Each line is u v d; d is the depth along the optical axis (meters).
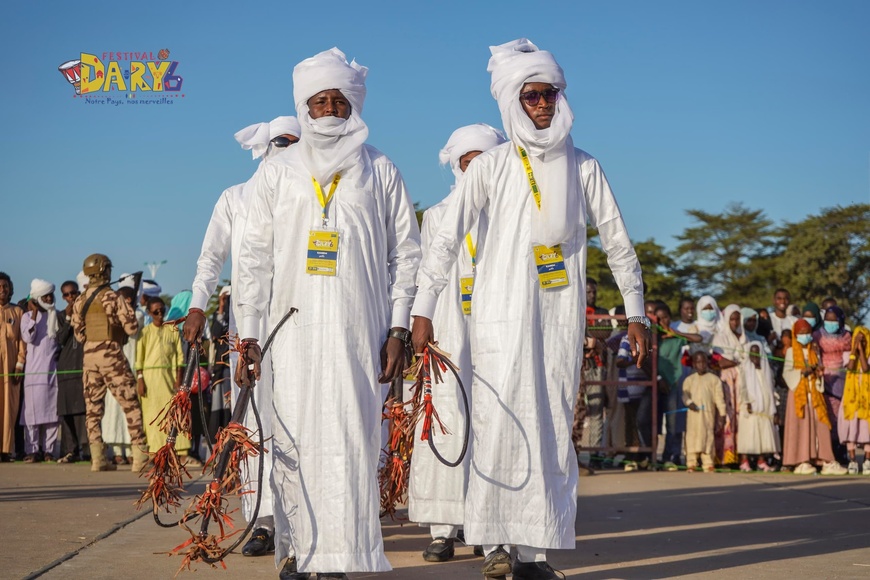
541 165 4.55
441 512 5.43
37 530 6.09
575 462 4.53
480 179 4.59
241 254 4.51
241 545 5.78
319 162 4.43
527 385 4.45
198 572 4.85
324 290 4.32
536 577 4.44
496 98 4.64
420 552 5.73
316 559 4.16
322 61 4.43
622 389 10.99
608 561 5.26
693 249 66.38
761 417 11.07
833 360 11.27
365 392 4.32
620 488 9.05
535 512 4.38
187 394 4.88
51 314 12.05
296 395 4.29
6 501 7.62
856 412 10.97
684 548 5.71
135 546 5.59
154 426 10.73
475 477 4.44
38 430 11.93
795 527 6.60
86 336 10.43
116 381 10.34
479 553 5.62
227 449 4.35
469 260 5.62
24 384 11.94
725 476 10.36
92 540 5.74
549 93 4.55
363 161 4.52
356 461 4.23
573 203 4.55
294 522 4.25
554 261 4.52
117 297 10.35
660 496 8.42
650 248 60.09
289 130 6.23
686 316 11.84
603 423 10.97
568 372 4.52
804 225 62.06
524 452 4.41
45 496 8.00
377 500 4.28
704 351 11.23
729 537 6.15
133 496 8.02
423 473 5.50
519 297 4.49
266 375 4.69
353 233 4.38
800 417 10.95
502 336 4.48
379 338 4.44
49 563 4.97
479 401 4.50
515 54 4.58
